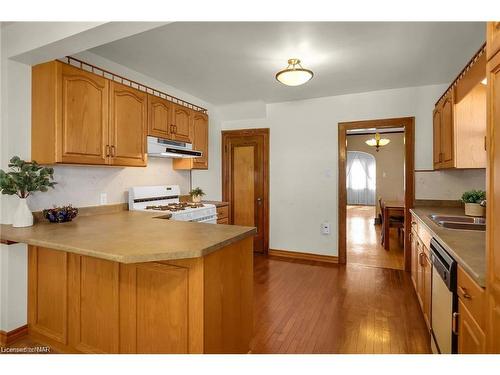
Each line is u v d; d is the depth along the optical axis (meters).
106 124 2.37
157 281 1.56
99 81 2.31
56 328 1.95
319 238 4.16
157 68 3.00
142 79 3.17
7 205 2.09
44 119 2.08
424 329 2.25
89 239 1.63
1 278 2.02
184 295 1.49
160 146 2.94
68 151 2.09
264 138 4.50
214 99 4.21
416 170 3.60
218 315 1.58
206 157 3.84
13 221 2.02
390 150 8.45
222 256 1.63
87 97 2.22
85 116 2.21
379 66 2.92
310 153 4.21
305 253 4.25
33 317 2.06
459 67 2.95
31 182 2.01
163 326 1.54
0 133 2.00
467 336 1.29
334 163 4.07
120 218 2.47
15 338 2.04
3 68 2.01
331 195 4.09
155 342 1.57
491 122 1.07
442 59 2.75
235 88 3.69
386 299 2.81
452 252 1.48
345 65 2.90
